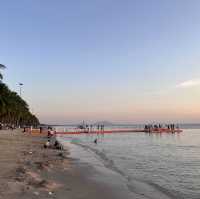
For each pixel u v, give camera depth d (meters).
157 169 26.39
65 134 111.25
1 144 45.31
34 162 25.39
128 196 15.69
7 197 12.57
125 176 22.31
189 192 17.36
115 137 93.62
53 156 32.16
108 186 17.97
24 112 146.88
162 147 53.44
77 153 40.44
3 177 16.86
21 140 57.31
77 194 14.98
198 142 68.25
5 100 87.06
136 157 36.50
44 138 69.50
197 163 30.61
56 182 17.56
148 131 136.00
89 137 92.50
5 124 125.12
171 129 138.38
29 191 13.80
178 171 25.33
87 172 23.06
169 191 17.53
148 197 15.70
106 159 33.78
